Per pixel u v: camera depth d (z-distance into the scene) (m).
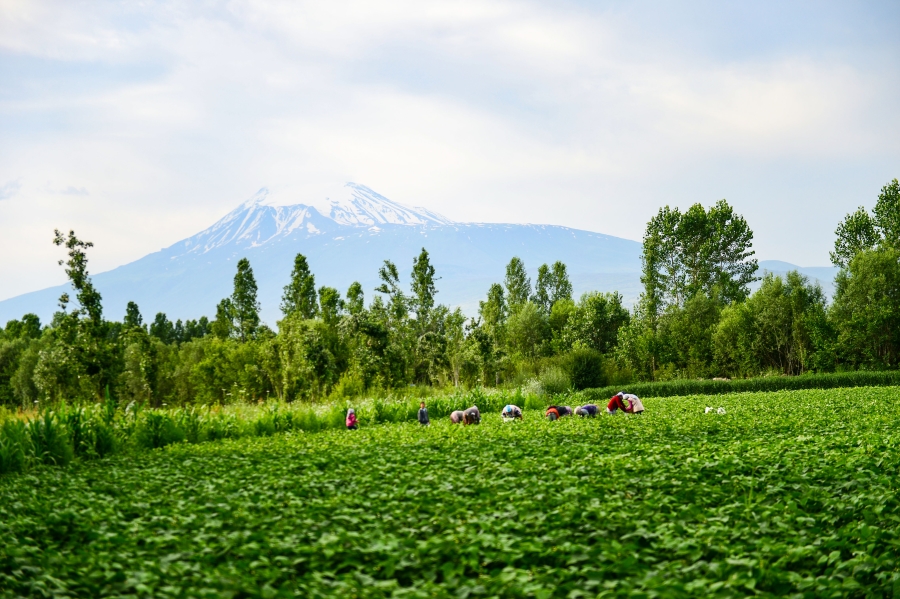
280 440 22.78
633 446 16.67
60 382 38.66
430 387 51.84
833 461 13.30
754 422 23.25
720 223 81.81
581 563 7.53
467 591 6.61
